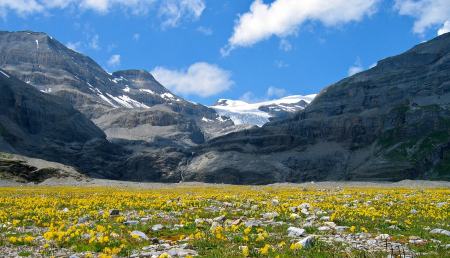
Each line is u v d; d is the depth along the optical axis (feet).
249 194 193.36
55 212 106.22
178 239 70.23
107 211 105.40
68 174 549.54
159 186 443.73
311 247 60.29
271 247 60.59
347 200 141.28
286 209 105.19
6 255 59.06
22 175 518.78
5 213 100.99
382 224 83.51
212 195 182.91
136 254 57.82
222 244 63.31
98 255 57.98
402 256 55.57
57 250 61.93
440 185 397.19
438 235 72.13
